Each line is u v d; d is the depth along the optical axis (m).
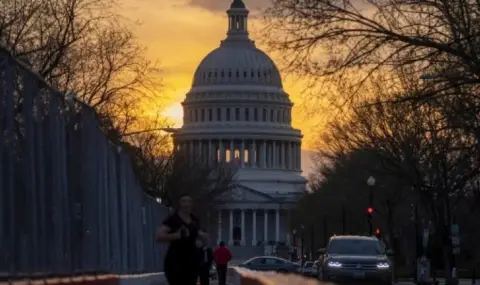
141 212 46.84
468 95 39.28
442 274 90.88
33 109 18.36
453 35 36.12
